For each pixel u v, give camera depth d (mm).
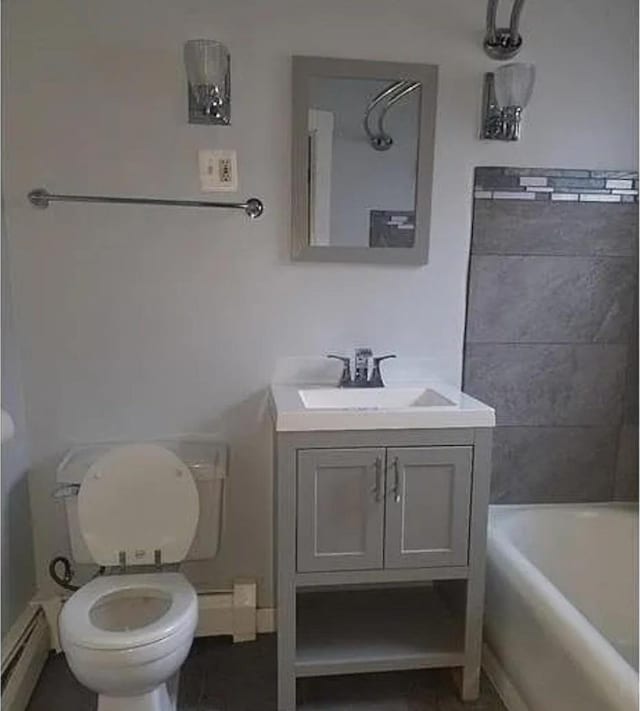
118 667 1398
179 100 1900
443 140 2014
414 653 1769
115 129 1891
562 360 2158
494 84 1940
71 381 1990
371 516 1681
